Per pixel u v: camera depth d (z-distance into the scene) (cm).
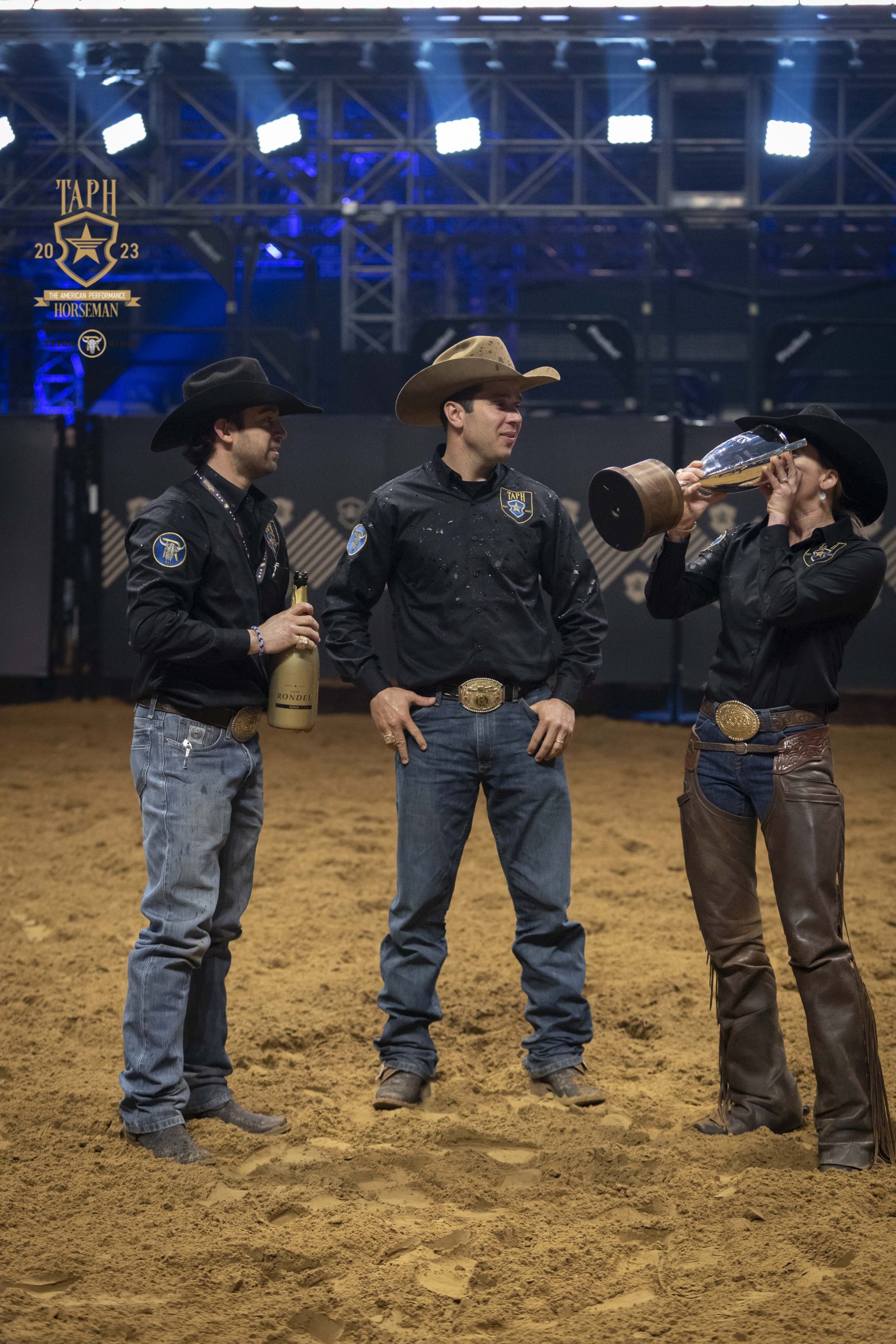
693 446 1534
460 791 465
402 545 465
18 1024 527
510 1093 466
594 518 421
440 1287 318
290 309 2492
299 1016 536
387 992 466
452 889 471
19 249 2150
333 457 1547
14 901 721
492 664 461
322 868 801
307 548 1553
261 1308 304
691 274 2411
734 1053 425
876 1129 388
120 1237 340
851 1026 389
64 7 1788
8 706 1575
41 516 1585
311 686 423
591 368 2453
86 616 1606
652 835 907
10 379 2152
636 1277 320
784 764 405
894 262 2383
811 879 396
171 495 414
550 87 1969
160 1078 399
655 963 616
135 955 403
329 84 1944
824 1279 312
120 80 1916
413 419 481
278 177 1970
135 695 418
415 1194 375
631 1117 439
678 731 1480
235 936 434
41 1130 416
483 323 2016
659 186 1916
